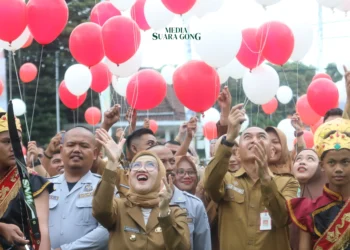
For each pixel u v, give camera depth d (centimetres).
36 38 736
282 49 747
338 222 440
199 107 705
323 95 831
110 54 739
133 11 867
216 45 680
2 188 428
